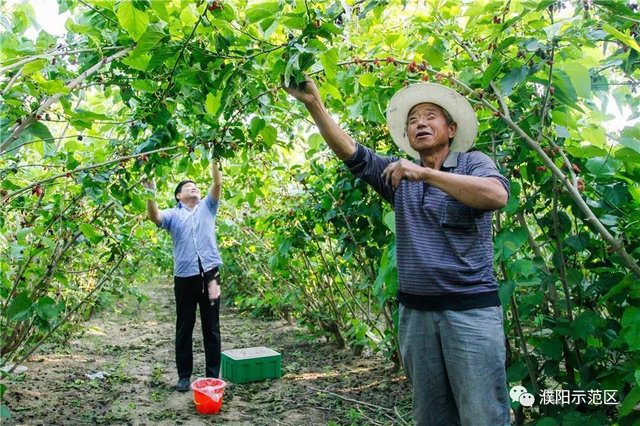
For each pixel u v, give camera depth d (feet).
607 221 7.79
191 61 7.27
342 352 17.33
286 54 6.11
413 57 9.61
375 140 11.51
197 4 6.61
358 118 11.53
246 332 21.61
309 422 11.28
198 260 13.38
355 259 13.33
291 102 11.25
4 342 13.41
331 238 14.70
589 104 7.89
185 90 8.55
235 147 8.95
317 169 13.34
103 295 19.20
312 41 6.04
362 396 12.76
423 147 6.59
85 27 8.02
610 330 8.19
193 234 13.46
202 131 9.43
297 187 14.94
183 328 13.46
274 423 11.23
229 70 7.29
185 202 14.23
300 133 13.82
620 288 7.16
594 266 8.75
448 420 6.67
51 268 11.50
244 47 7.23
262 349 15.24
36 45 7.98
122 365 15.90
